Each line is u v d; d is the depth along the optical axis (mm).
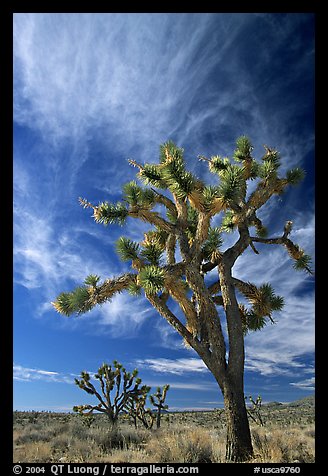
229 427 8039
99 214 9234
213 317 8891
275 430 8984
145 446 9805
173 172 8664
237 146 10719
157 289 8531
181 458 7355
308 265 10461
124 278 9336
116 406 14945
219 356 8633
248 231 10141
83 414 14680
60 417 23750
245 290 9797
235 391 8289
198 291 9023
